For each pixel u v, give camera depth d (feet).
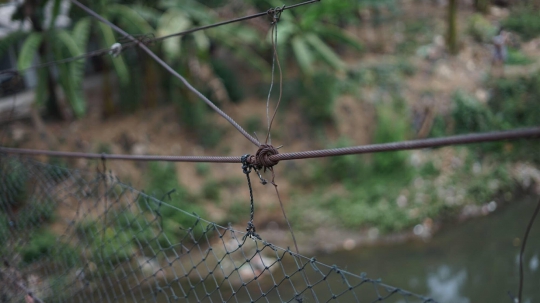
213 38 41.11
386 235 37.81
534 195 41.39
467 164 42.83
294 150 43.27
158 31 36.65
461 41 52.49
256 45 46.21
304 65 41.75
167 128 43.16
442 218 39.14
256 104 45.70
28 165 15.85
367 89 46.85
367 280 6.28
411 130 45.03
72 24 38.88
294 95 45.47
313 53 45.29
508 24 55.52
